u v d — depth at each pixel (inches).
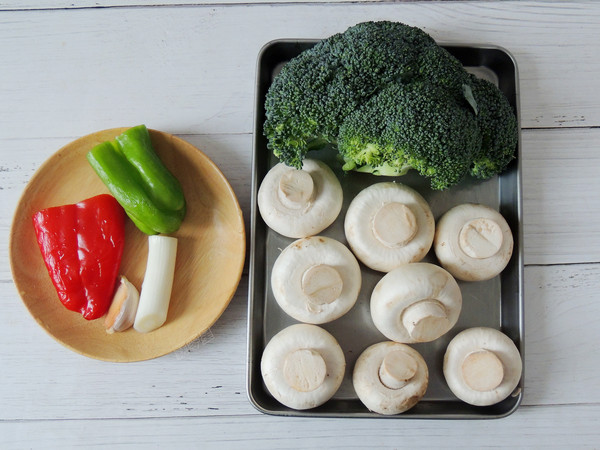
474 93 11.0
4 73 12.9
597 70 12.9
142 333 12.0
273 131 11.1
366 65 10.4
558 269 12.5
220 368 12.4
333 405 11.6
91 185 12.5
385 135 10.3
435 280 10.9
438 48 11.0
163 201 11.7
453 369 11.4
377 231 11.1
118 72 13.0
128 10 13.0
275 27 13.0
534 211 12.6
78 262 11.8
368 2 13.0
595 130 12.7
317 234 12.0
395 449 12.2
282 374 11.1
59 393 12.3
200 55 13.0
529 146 12.7
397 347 11.3
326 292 11.0
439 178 10.6
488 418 11.2
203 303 12.2
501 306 12.0
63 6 13.0
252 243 11.6
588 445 12.2
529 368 12.3
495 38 12.9
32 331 12.5
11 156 12.8
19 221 12.0
